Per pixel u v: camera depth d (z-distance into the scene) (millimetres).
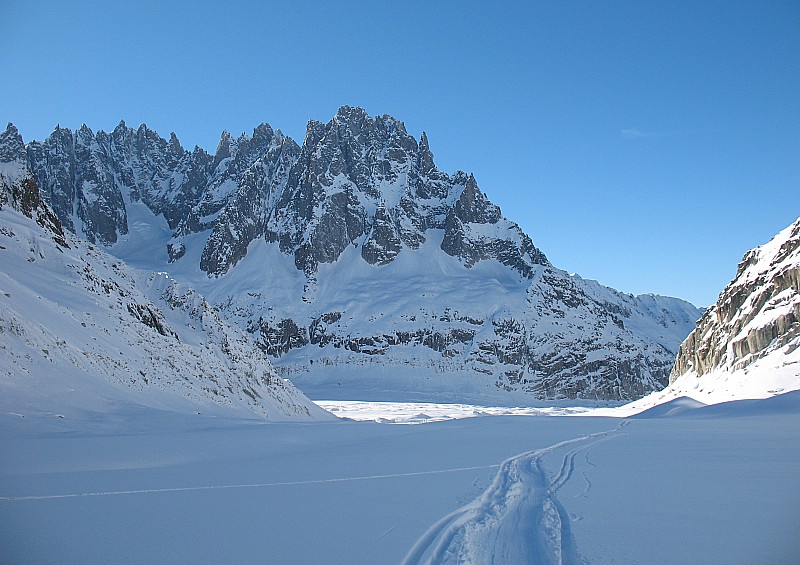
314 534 11633
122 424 32750
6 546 10758
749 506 13914
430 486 16969
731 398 72250
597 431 40188
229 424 38594
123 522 12531
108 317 51469
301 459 23812
